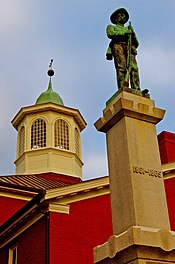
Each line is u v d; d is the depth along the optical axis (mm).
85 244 13461
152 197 6984
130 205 6820
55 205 13578
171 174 15461
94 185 14383
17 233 15234
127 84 8016
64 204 13766
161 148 18219
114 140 7738
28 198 20109
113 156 7664
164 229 6363
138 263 5887
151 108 7805
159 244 6133
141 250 5996
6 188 19734
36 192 20031
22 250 14578
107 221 14219
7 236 15867
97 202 14391
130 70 8367
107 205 14500
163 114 7902
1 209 19344
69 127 25328
